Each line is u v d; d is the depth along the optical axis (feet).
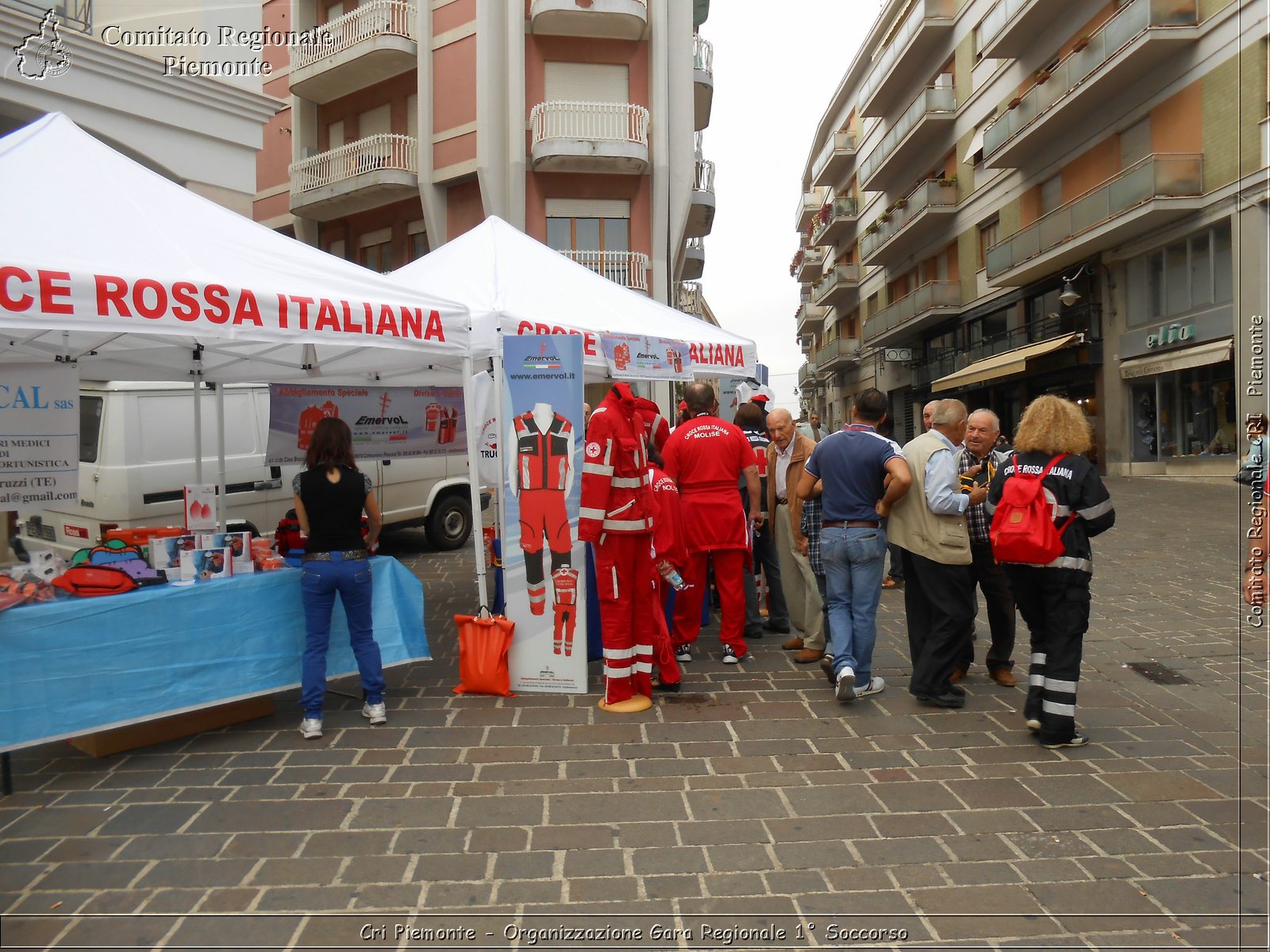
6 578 13.08
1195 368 60.85
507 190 66.69
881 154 110.22
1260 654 19.11
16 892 9.54
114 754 13.89
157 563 14.44
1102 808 11.45
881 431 18.63
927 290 98.43
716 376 25.45
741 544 18.90
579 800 11.86
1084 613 13.53
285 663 15.42
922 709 15.70
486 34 64.90
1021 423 14.03
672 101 69.41
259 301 13.76
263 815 11.48
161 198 15.02
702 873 9.87
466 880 9.72
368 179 68.03
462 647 17.22
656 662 16.87
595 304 22.30
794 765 13.07
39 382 16.17
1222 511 42.68
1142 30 58.54
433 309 16.65
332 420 15.42
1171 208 58.13
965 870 9.89
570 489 16.78
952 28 93.76
